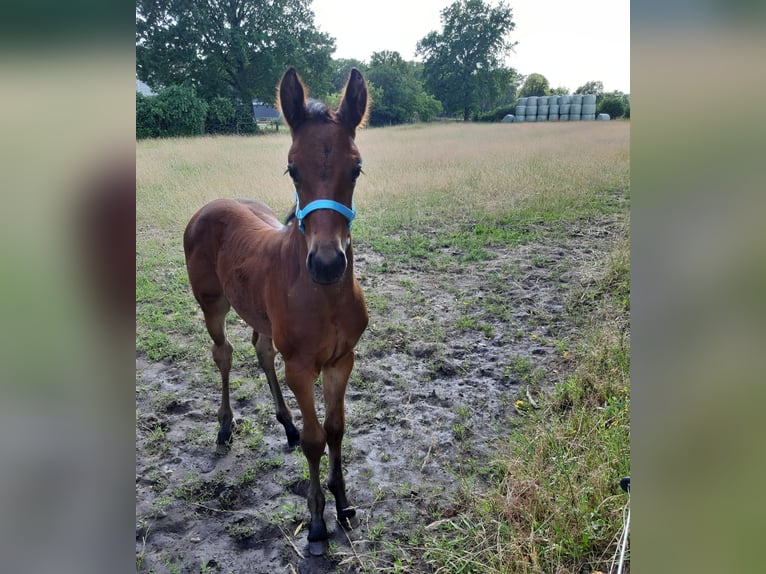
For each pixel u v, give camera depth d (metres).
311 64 29.19
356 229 7.54
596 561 2.14
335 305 2.25
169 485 2.86
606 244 6.54
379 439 3.20
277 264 2.44
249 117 23.16
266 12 27.34
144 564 2.38
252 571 2.35
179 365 4.11
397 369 3.97
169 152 13.95
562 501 2.37
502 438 3.17
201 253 3.22
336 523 2.59
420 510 2.64
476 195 9.32
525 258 6.23
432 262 6.21
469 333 4.49
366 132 17.75
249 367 4.09
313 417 2.37
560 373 3.81
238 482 2.86
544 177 10.22
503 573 2.08
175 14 25.78
